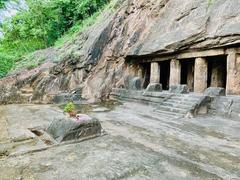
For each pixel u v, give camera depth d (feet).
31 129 21.67
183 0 48.01
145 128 23.08
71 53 50.67
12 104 41.57
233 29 31.73
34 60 56.13
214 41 34.60
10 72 53.52
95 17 65.26
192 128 23.29
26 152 15.06
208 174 12.26
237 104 27.37
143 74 53.88
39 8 67.67
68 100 45.01
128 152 15.39
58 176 11.55
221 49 35.12
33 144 16.69
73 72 50.08
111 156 14.51
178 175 12.00
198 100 30.60
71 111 19.34
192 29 38.58
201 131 22.06
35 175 11.66
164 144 17.69
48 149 15.83
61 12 74.18
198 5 42.45
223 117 28.35
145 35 52.26
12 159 13.91
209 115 29.73
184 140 18.97
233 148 17.02
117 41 52.90
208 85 47.44
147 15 54.44
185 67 54.39
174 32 42.98
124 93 46.85
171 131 21.99
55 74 48.49
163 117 29.35
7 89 43.83
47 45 73.92
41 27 69.87
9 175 11.66
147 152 15.57
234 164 13.83
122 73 52.49
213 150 16.47
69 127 17.65
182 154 15.44
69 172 12.05
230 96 29.99
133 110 35.24
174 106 32.48
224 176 12.07
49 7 68.95
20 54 66.74
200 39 36.73
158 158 14.44
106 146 16.65
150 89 41.50
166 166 13.19
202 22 37.76
